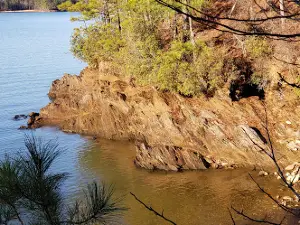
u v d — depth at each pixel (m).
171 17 37.22
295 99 29.64
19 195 6.69
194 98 32.44
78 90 45.03
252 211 21.58
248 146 28.19
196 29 36.28
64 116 43.50
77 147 35.31
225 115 30.41
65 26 162.12
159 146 30.00
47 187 6.96
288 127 28.55
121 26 39.72
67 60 83.50
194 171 28.27
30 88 59.69
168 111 32.56
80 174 28.98
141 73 35.19
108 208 7.65
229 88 31.19
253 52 31.19
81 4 49.62
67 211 7.59
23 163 6.96
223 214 21.86
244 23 29.25
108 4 47.62
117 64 39.62
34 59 85.12
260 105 30.44
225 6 36.31
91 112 39.97
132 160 31.58
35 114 45.12
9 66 77.06
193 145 30.36
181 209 23.03
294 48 29.95
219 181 26.27
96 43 43.72
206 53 31.28
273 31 27.03
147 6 32.81
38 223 6.89
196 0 28.50
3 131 40.50
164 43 36.50
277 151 27.45
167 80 32.44
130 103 35.81
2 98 53.97
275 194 23.17
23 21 194.75
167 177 27.73
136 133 35.22
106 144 35.81
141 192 25.70
